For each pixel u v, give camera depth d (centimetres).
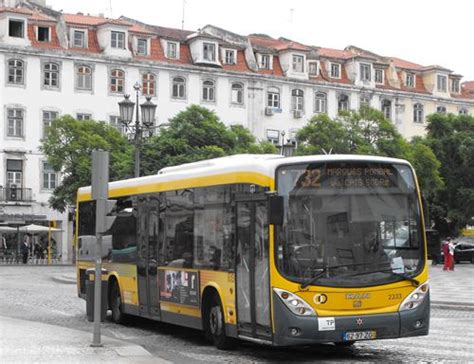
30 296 2938
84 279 2228
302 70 7494
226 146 5181
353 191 1370
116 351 1414
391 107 7906
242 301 1449
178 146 4981
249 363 1377
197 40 7056
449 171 6525
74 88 6544
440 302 2597
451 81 8375
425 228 1420
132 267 1923
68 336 1620
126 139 5472
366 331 1331
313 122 5491
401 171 1403
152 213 1833
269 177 1370
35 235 6494
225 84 7119
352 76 7750
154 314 1811
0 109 6284
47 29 6569
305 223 1344
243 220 1452
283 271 1330
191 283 1638
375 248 1359
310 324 1313
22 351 1405
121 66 6706
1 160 6284
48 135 5481
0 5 6750
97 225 1496
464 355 1447
